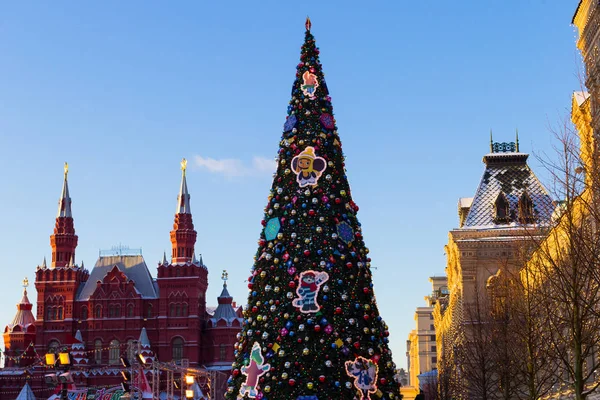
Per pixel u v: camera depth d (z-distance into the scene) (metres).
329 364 40.62
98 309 151.25
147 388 84.62
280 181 45.19
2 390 146.62
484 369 53.00
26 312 156.75
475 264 75.62
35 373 148.38
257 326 43.03
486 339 55.53
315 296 42.09
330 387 40.94
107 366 147.88
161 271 151.00
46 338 151.00
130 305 151.12
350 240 44.12
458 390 72.62
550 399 52.50
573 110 43.25
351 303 42.69
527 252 48.03
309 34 47.94
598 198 30.64
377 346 42.81
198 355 148.50
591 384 44.78
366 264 44.75
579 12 42.75
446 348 102.94
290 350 41.59
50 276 153.88
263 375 41.91
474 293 74.88
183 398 96.56
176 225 154.12
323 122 45.81
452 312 88.38
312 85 46.56
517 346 46.44
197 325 148.75
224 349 151.25
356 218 45.53
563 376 48.78
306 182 44.41
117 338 149.62
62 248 156.38
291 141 45.38
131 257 158.25
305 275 42.47
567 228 33.69
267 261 43.81
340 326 41.97
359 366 41.72
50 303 152.75
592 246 31.94
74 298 152.88
